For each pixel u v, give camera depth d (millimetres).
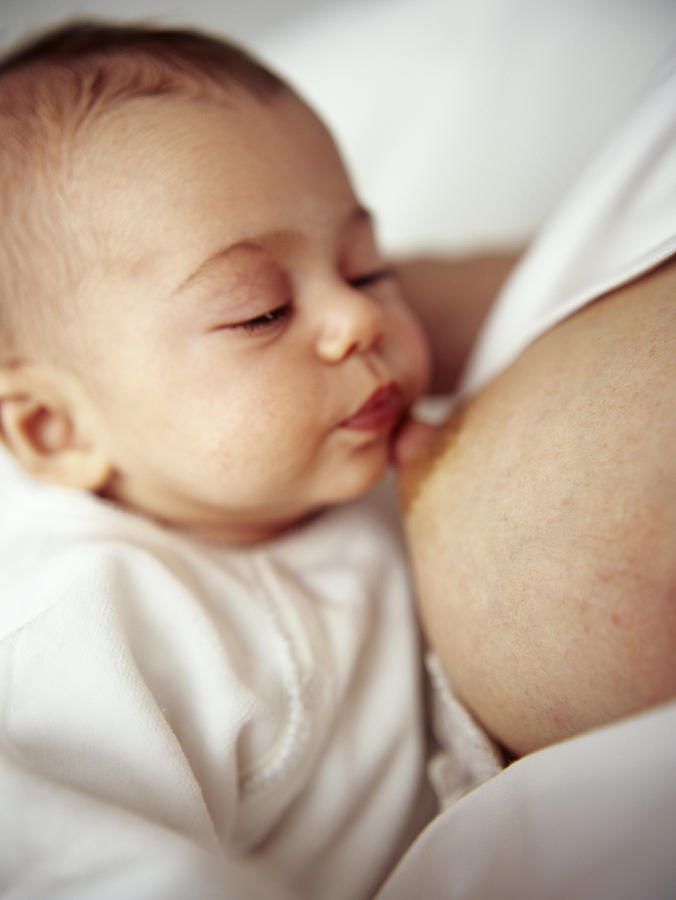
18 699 494
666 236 570
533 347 621
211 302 604
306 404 625
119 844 389
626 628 396
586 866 335
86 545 597
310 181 645
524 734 479
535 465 506
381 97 1347
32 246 645
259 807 583
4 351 695
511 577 483
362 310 630
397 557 797
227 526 733
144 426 660
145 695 517
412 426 717
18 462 722
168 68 666
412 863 434
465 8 1326
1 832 390
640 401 452
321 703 621
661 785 318
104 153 624
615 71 1226
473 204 1254
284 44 1450
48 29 867
